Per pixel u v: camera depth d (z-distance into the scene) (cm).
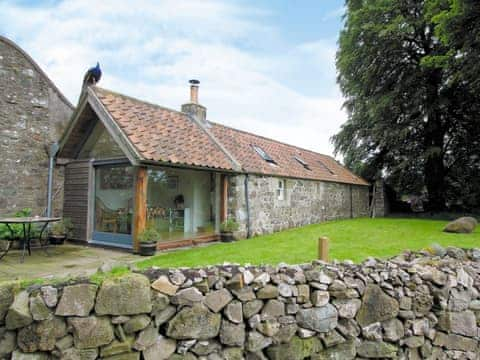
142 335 324
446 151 2084
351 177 2048
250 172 1138
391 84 2019
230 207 1109
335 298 421
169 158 856
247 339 370
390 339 444
